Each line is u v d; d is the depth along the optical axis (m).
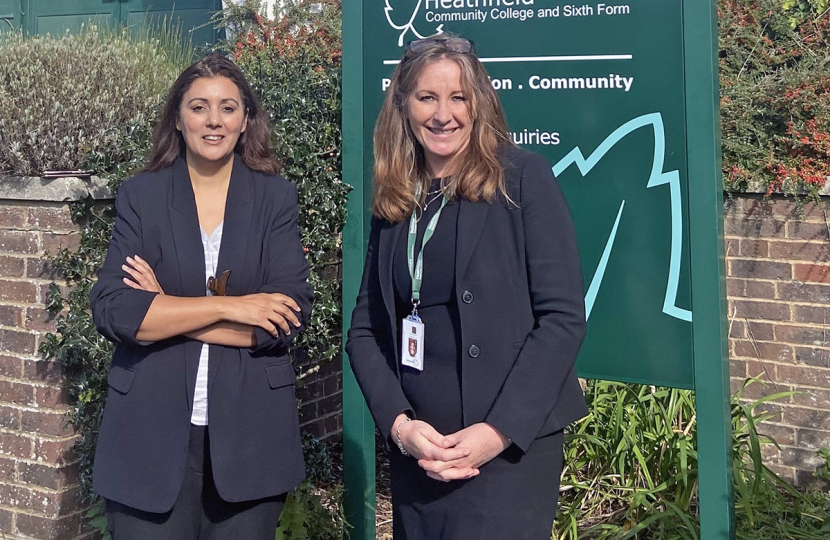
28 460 3.43
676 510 3.47
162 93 4.03
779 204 4.29
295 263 2.48
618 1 2.95
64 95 3.60
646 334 2.96
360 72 3.40
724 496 2.85
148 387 2.31
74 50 3.89
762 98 4.34
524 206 2.03
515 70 3.11
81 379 3.29
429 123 2.09
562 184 3.07
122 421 2.31
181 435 2.29
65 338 3.24
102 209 3.40
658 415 3.96
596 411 4.04
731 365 4.49
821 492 4.17
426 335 2.10
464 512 2.04
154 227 2.40
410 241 2.14
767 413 4.33
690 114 2.86
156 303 2.27
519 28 3.10
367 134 3.41
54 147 3.50
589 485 3.87
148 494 2.25
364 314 2.31
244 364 2.35
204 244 2.43
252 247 2.42
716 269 2.85
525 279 2.04
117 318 2.27
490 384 2.02
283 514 3.31
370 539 3.42
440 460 1.93
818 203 4.15
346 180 3.46
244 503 2.35
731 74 4.55
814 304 4.26
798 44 4.48
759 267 4.38
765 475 3.94
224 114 2.39
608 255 3.01
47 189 3.28
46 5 7.22
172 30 6.18
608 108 2.99
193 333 2.31
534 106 3.09
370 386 2.17
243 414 2.32
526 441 1.92
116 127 3.62
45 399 3.39
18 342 3.43
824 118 4.18
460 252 2.04
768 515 3.78
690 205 2.87
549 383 1.95
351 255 3.46
